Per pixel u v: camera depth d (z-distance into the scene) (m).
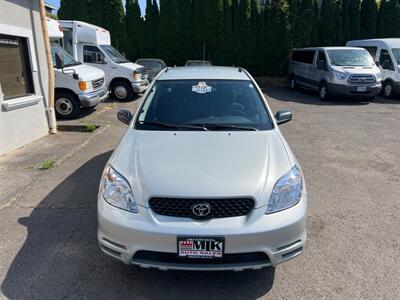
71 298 2.71
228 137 3.39
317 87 14.43
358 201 4.49
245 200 2.62
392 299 2.72
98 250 3.31
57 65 8.88
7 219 3.87
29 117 6.77
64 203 4.27
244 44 19.58
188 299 2.71
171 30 19.17
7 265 3.07
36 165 5.52
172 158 2.99
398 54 14.19
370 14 20.38
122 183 2.76
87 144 6.74
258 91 4.24
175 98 4.01
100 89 10.08
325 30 20.12
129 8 19.12
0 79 5.96
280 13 19.14
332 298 2.73
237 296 2.75
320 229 3.76
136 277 2.95
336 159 6.22
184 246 2.52
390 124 9.28
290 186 2.79
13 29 6.16
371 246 3.45
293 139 7.59
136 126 3.66
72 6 18.17
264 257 2.63
